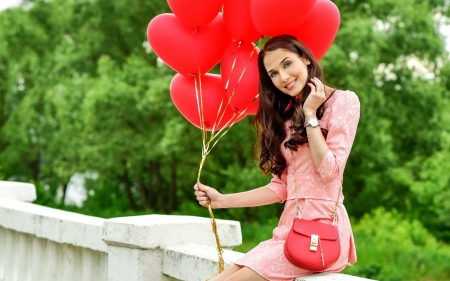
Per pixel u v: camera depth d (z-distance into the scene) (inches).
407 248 489.1
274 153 91.7
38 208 153.9
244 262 85.7
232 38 106.7
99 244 123.0
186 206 818.2
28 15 928.9
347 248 85.7
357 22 522.0
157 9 684.7
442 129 627.8
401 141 668.7
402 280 410.3
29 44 916.6
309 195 86.2
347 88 505.7
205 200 98.0
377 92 535.2
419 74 640.4
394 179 653.9
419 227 579.2
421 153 689.6
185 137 588.1
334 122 84.9
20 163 1101.1
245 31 100.2
